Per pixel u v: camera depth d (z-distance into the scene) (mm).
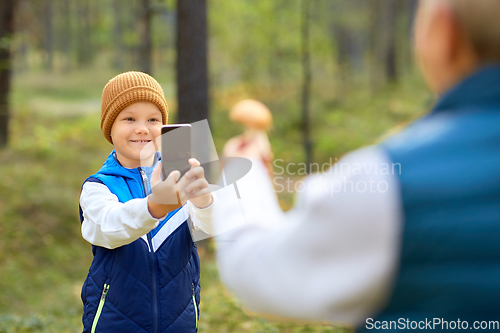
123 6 36250
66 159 12125
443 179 623
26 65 27641
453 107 693
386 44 25062
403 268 621
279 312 673
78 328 4859
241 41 15570
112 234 1526
